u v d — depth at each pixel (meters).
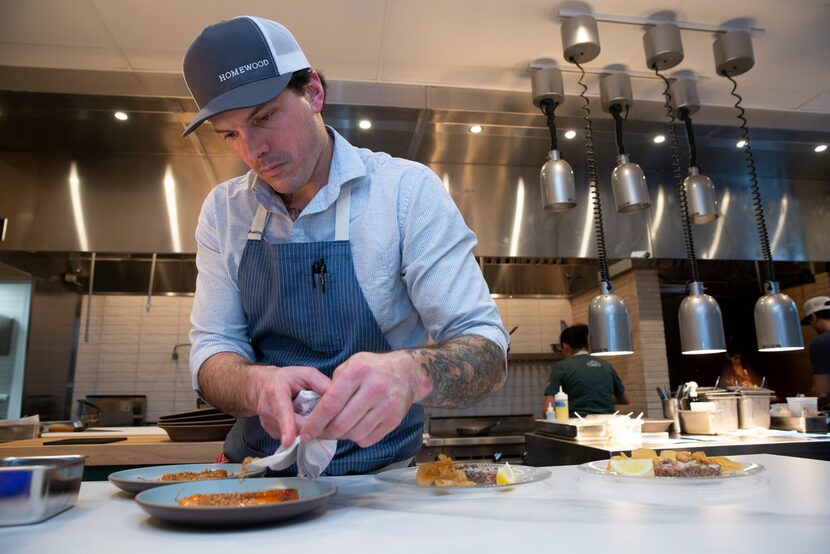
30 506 0.64
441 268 1.02
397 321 1.10
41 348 3.78
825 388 3.21
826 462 1.08
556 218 3.67
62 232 3.33
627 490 0.81
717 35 2.60
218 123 0.98
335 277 1.07
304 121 1.01
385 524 0.61
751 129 3.15
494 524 0.60
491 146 3.35
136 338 4.62
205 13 2.35
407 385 0.73
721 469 0.93
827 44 2.68
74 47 2.57
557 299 5.06
